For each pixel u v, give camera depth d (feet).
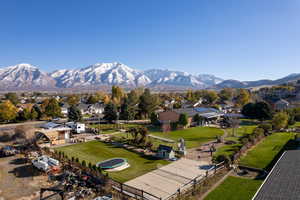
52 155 104.17
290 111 220.64
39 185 73.05
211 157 104.99
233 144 130.00
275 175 56.54
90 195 65.36
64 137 146.00
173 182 76.84
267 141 134.51
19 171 85.87
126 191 68.90
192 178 80.07
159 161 100.63
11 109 219.20
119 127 195.31
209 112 234.58
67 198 60.49
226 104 371.76
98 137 152.05
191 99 415.85
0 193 67.00
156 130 182.50
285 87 532.32
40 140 139.13
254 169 86.94
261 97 443.73
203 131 175.22
